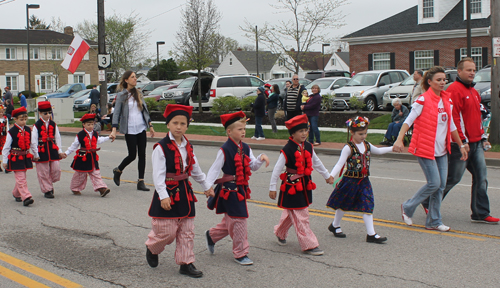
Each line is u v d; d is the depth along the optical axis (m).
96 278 4.76
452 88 6.16
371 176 10.20
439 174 6.00
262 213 7.16
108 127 21.31
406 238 5.86
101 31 20.81
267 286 4.47
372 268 4.86
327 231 6.22
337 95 21.47
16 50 54.16
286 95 14.98
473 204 6.49
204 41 25.19
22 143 7.77
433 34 33.03
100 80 20.97
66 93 36.59
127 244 5.81
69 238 6.07
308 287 4.42
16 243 5.88
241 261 5.05
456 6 33.47
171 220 4.56
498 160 11.51
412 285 4.40
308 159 5.14
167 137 4.60
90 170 8.32
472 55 32.09
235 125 4.93
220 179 5.00
